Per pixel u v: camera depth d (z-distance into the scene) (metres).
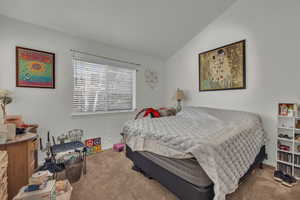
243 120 1.89
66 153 1.81
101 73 2.82
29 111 2.07
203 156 1.08
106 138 2.87
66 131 2.40
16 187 1.33
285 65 1.92
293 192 1.47
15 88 1.96
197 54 3.02
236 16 2.40
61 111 2.35
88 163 2.17
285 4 1.92
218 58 2.64
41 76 2.16
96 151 2.63
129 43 2.93
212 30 2.74
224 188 1.05
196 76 3.06
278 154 1.87
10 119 1.60
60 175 1.62
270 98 2.05
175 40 3.06
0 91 1.60
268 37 2.06
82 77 2.59
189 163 1.18
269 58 2.06
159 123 1.94
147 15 2.30
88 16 2.11
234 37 2.43
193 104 3.14
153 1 2.09
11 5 1.78
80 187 1.58
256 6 2.17
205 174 1.08
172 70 3.62
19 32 1.99
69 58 2.42
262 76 2.13
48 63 2.22
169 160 1.36
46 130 2.21
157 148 1.46
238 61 2.37
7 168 1.28
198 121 2.05
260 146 1.88
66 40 2.39
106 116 2.87
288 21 1.89
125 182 1.67
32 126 1.79
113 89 3.00
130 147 1.87
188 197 1.17
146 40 2.92
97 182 1.67
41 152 2.13
